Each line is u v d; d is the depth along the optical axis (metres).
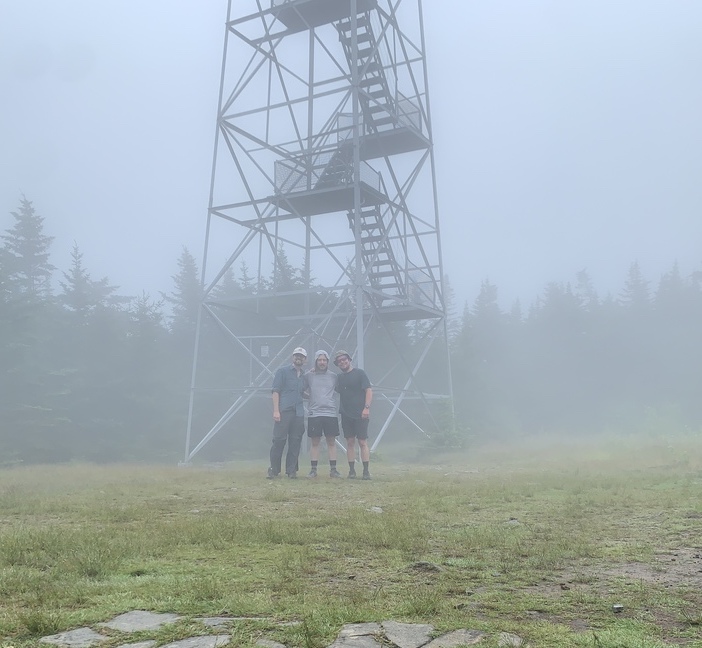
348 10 21.14
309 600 2.97
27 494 8.05
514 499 7.11
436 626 2.55
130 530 5.06
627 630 2.52
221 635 2.48
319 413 11.42
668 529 5.04
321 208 21.95
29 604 2.97
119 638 2.49
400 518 5.50
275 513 6.20
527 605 2.90
